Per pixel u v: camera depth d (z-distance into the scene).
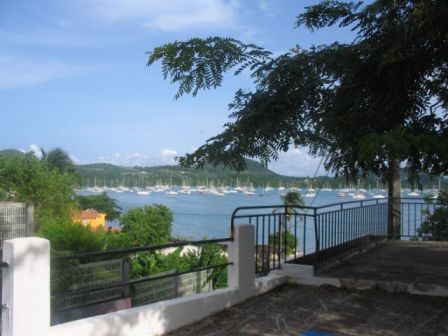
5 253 4.14
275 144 4.56
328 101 4.62
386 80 4.50
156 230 21.47
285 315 5.98
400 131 3.66
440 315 5.86
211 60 4.41
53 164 36.44
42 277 4.28
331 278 7.25
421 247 10.23
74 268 8.73
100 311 9.03
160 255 13.82
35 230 17.58
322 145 4.60
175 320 5.54
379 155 3.62
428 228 12.89
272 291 7.10
